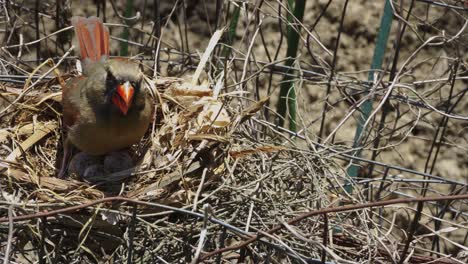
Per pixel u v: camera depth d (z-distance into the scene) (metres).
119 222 6.75
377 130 9.42
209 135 7.36
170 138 7.54
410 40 12.16
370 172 9.45
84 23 8.43
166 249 6.84
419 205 6.03
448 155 11.79
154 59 9.02
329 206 7.22
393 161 11.48
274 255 6.86
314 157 7.74
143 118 7.35
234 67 9.48
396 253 6.79
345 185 8.12
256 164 7.58
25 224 6.58
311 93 11.35
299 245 6.77
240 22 11.34
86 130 7.35
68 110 7.50
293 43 9.12
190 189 7.12
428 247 9.51
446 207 9.02
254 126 8.23
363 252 6.99
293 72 9.93
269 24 12.08
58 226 6.74
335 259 6.15
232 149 7.55
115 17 12.13
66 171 7.61
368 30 12.72
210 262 6.95
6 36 9.55
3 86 8.04
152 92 7.96
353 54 12.57
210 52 8.34
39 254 6.58
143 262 6.77
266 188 7.31
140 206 6.82
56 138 7.88
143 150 7.71
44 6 10.67
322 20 12.77
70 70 9.90
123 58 8.39
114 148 7.55
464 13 11.54
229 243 7.95
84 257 6.94
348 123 11.36
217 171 7.26
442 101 9.92
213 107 7.67
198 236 6.82
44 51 10.90
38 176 7.07
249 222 6.61
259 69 8.82
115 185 7.29
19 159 7.32
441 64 11.70
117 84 7.12
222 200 7.17
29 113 7.89
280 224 6.11
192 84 8.08
